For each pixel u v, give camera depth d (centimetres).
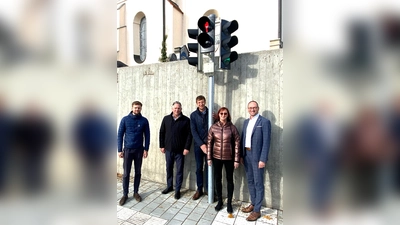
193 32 376
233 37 349
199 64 371
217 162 335
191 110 420
